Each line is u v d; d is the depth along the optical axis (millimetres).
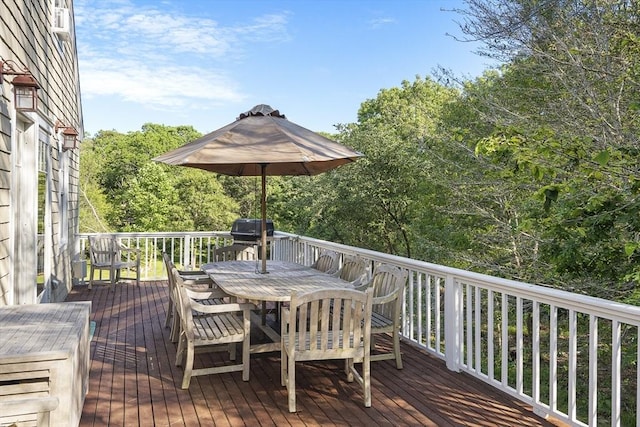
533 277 6176
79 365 2906
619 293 5059
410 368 4078
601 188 4250
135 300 6965
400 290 3971
